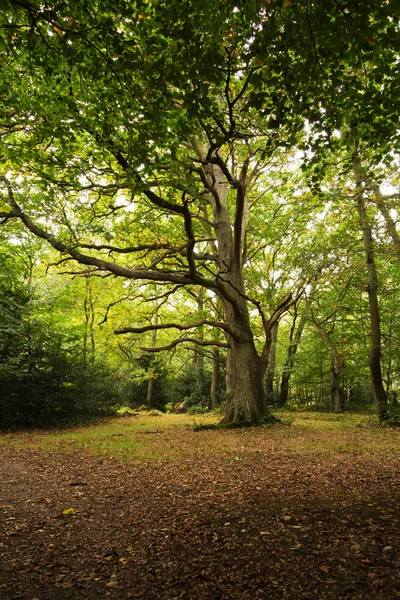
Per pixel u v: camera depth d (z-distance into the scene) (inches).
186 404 1120.2
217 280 593.9
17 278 818.2
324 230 754.2
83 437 566.6
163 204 489.1
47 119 343.6
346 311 826.2
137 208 656.4
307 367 1059.9
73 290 931.3
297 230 784.9
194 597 136.6
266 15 207.8
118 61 239.3
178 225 740.0
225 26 216.7
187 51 218.4
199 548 175.8
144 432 610.5
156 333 1242.6
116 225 638.5
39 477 325.7
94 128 336.8
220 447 434.0
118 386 981.2
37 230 481.7
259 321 1128.2
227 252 684.7
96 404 839.7
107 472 336.8
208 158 391.2
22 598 140.5
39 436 590.2
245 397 625.6
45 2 221.0
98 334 1018.1
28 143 356.2
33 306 759.1
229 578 148.1
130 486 288.8
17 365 729.0
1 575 157.8
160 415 999.0
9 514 232.4
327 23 192.9
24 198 474.9
